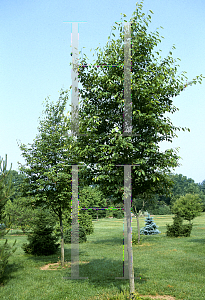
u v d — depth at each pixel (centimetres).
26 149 1295
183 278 878
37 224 1662
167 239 2136
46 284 863
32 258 1467
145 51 746
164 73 738
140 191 799
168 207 7944
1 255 923
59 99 1372
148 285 793
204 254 1335
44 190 1241
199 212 3184
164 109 722
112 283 828
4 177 998
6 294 773
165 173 737
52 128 1326
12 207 2778
